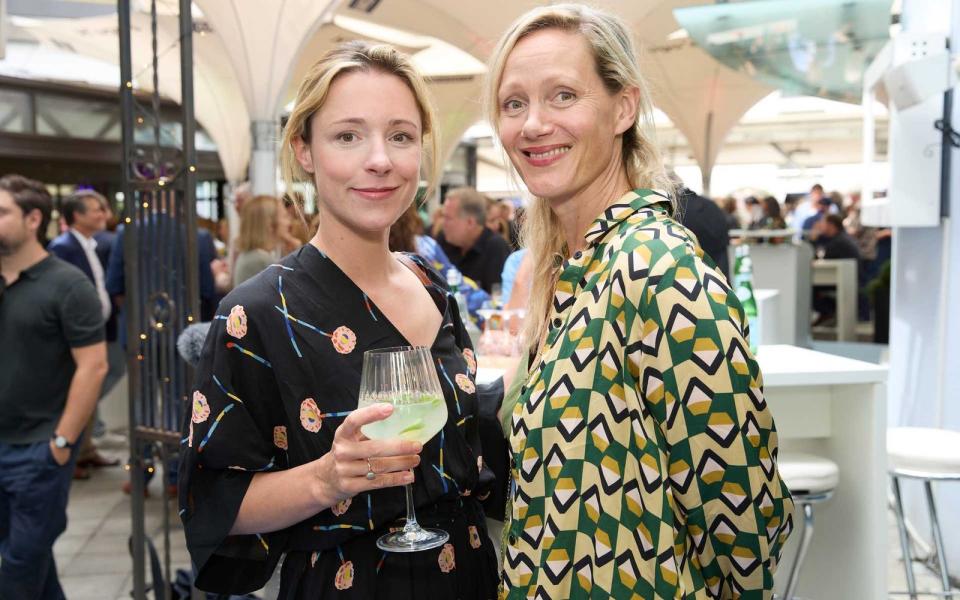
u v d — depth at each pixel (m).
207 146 14.01
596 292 1.09
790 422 2.49
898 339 4.21
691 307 1.00
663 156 1.33
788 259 6.70
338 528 1.17
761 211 8.88
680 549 1.06
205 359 1.17
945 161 3.54
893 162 3.59
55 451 2.67
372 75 1.19
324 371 1.17
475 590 1.26
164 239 2.75
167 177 2.71
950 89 3.49
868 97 4.25
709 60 12.22
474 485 1.29
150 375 2.81
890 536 3.87
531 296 1.42
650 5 10.12
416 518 1.22
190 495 1.17
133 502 2.82
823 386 2.49
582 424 1.07
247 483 1.15
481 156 17.67
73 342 2.68
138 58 10.52
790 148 16.23
